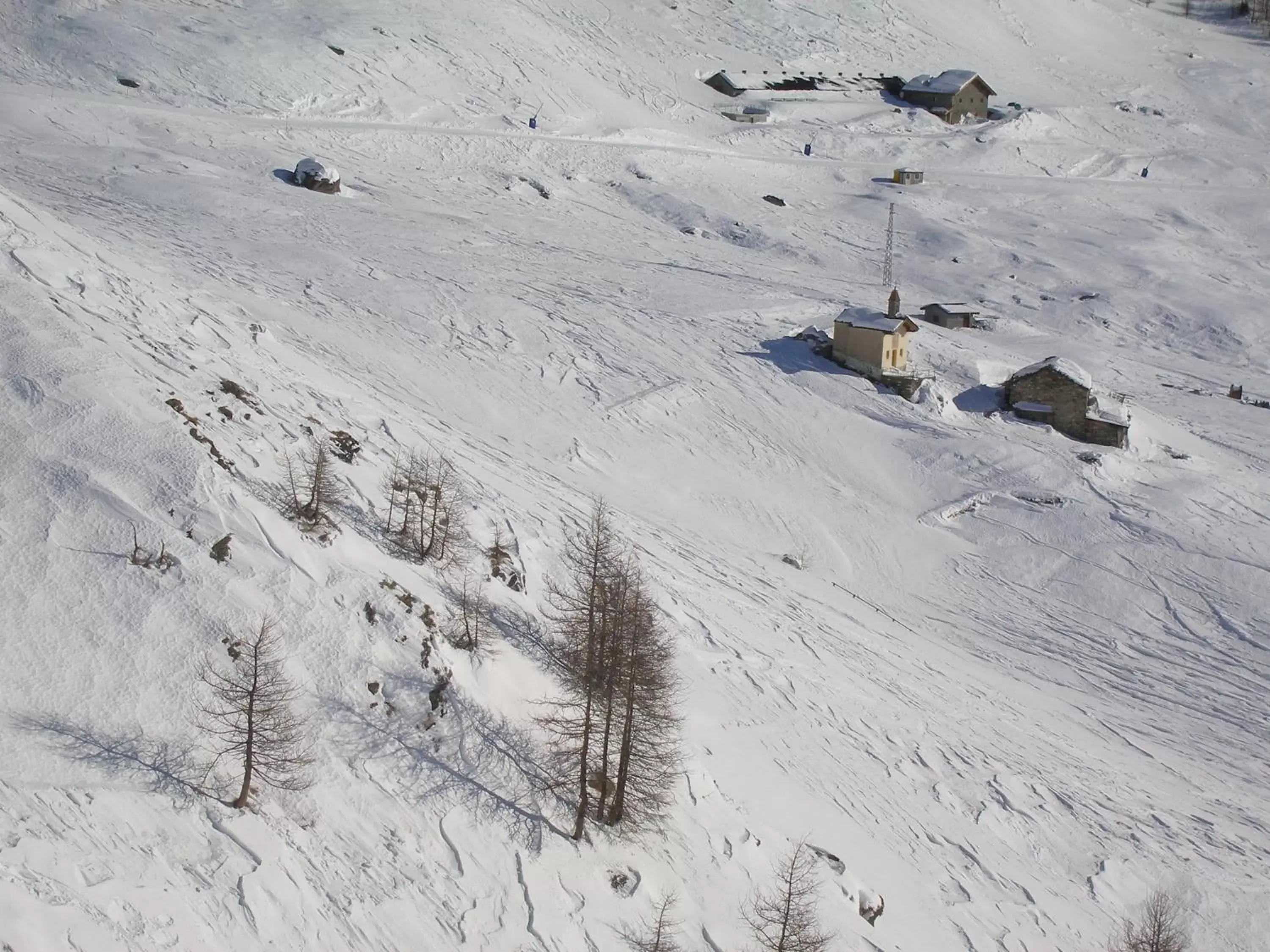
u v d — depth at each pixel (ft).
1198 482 167.12
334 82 304.09
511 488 111.65
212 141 254.27
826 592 127.95
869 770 87.56
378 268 189.98
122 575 64.59
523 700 72.38
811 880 69.31
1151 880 85.87
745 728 85.20
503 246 223.51
